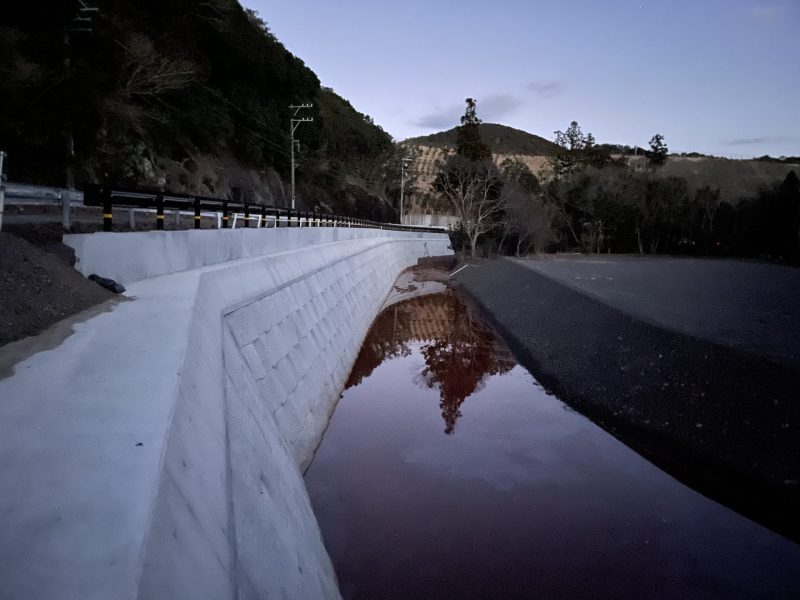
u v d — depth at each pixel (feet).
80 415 11.49
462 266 156.35
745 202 198.18
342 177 201.36
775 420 33.81
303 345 39.55
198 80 104.32
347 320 61.26
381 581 23.02
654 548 25.94
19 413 11.44
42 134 60.70
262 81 144.97
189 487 10.95
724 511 29.17
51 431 10.73
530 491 31.17
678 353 46.06
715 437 35.04
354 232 105.19
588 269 123.75
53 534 7.66
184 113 102.99
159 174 89.81
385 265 119.24
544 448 37.14
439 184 197.26
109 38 72.43
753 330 54.75
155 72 81.97
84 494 8.68
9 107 55.31
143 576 7.00
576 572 24.00
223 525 12.03
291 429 30.53
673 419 38.78
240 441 18.12
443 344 70.64
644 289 88.38
